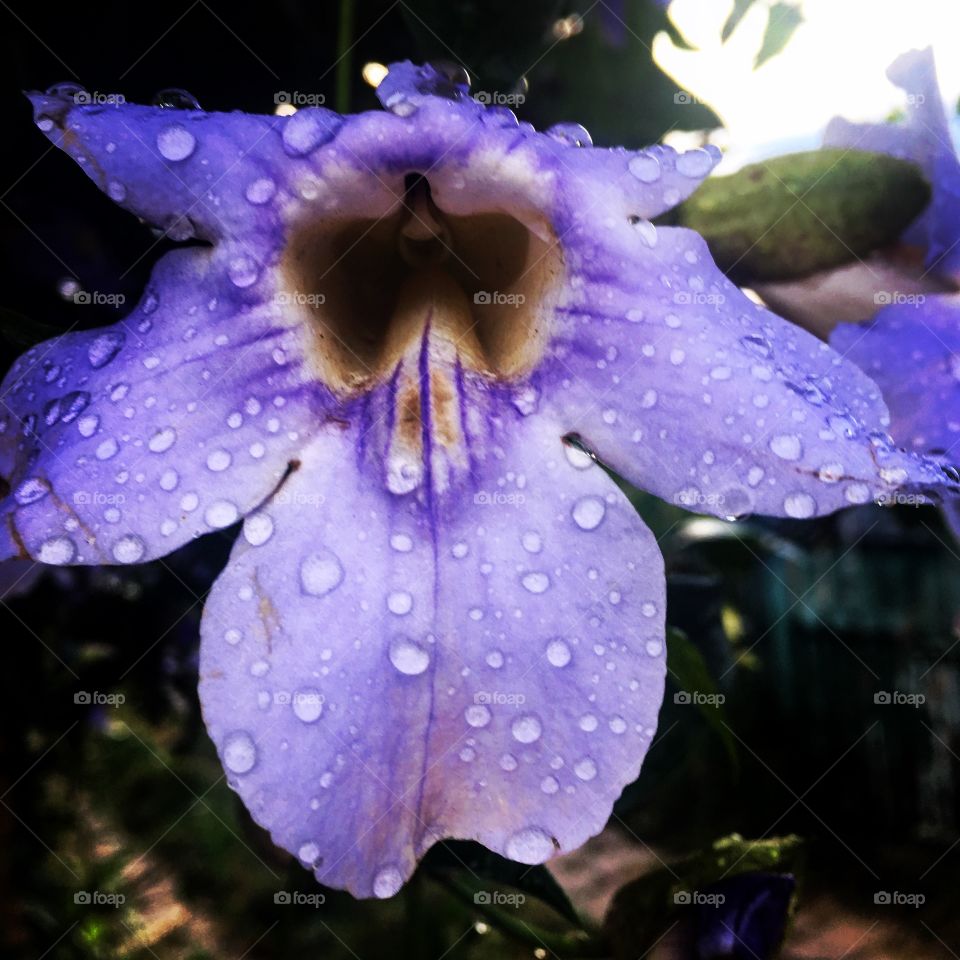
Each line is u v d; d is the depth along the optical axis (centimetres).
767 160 9
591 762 6
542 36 9
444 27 9
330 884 5
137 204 7
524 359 8
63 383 6
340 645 6
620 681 6
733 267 9
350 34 10
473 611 6
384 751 6
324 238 8
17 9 10
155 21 10
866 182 9
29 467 6
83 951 15
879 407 7
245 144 7
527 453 7
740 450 6
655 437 7
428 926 12
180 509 6
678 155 7
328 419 7
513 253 9
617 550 6
